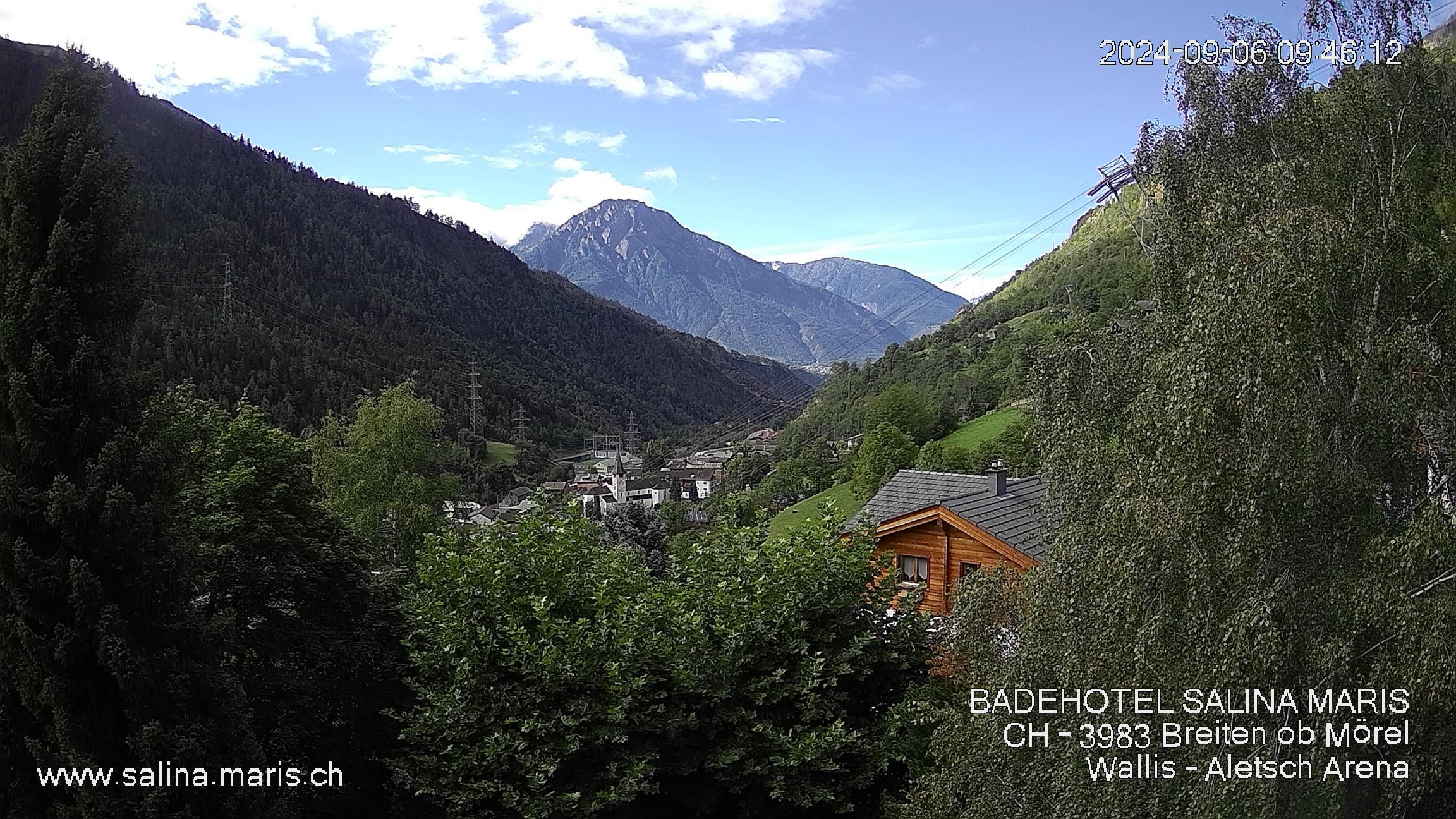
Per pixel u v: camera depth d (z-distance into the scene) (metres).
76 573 10.70
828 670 15.62
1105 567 10.78
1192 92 13.77
